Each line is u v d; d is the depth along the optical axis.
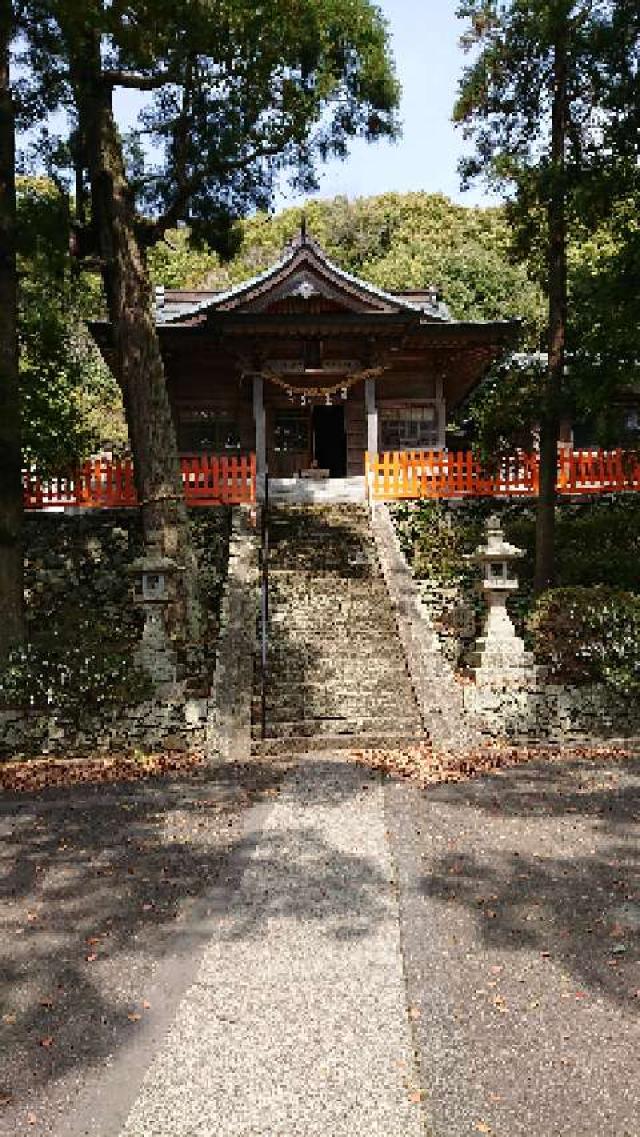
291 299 19.73
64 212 12.83
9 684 10.27
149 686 10.34
